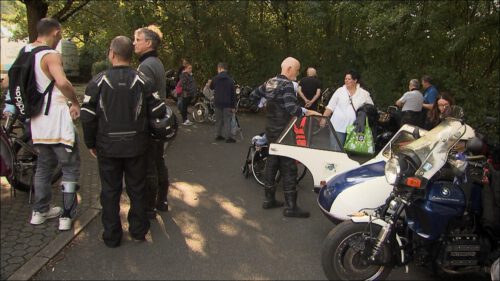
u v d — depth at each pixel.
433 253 3.46
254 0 14.95
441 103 6.57
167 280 3.62
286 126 5.13
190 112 13.44
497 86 10.48
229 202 5.57
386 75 12.48
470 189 3.47
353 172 4.36
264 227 4.82
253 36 15.20
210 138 9.84
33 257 3.81
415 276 3.85
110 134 3.84
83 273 3.66
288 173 5.14
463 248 3.38
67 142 4.22
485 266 3.45
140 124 3.93
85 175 6.20
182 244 4.29
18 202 4.99
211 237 4.49
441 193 3.37
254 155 6.30
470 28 9.73
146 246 4.20
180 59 15.87
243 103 13.77
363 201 3.96
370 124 7.32
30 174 5.08
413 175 3.33
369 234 3.41
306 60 14.78
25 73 4.09
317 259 4.12
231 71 15.46
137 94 3.87
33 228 4.37
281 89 5.07
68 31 12.17
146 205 4.59
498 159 4.20
